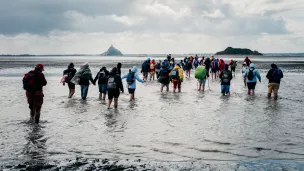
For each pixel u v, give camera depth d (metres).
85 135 9.73
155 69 31.73
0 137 9.41
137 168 6.92
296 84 26.12
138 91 21.42
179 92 20.78
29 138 9.34
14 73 41.03
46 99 17.47
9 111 13.71
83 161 7.38
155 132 10.09
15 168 6.88
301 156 7.75
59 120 11.87
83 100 17.14
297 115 12.66
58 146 8.60
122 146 8.62
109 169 6.87
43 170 6.78
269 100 16.95
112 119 12.04
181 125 11.03
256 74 19.11
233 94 19.75
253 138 9.32
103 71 17.22
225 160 7.48
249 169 6.83
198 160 7.49
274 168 6.88
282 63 76.12
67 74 17.81
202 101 16.67
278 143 8.81
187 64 34.91
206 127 10.72
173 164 7.18
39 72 11.33
